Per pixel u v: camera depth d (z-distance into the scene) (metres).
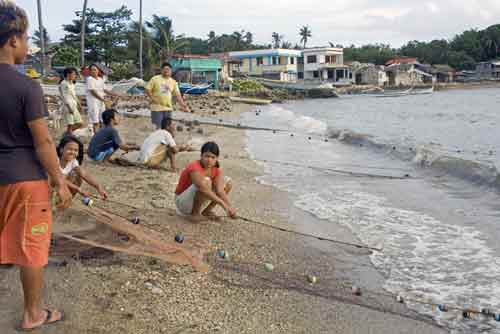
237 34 105.44
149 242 4.88
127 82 31.42
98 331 3.61
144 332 3.67
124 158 9.75
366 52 103.06
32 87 3.21
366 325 4.12
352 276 5.14
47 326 3.61
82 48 30.66
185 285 4.52
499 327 4.14
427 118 26.42
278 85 61.81
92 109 11.96
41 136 3.22
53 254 4.74
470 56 104.75
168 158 9.89
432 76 87.94
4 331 3.49
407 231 6.64
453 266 5.43
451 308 4.46
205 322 3.93
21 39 3.25
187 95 41.88
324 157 12.85
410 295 4.73
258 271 5.02
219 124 19.05
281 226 6.64
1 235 3.28
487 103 39.47
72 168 5.73
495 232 6.55
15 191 3.22
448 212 7.56
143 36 54.84
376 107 38.28
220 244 5.63
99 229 5.27
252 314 4.16
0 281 4.17
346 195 8.62
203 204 6.24
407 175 10.46
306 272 5.14
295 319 4.16
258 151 13.47
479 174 9.67
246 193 8.50
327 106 41.25
